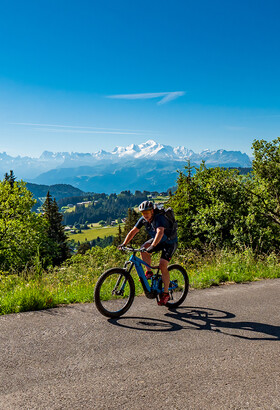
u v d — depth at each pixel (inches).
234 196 770.2
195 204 861.2
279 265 416.8
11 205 1222.3
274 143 736.3
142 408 112.7
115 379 131.6
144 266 241.4
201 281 317.4
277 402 119.4
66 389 123.1
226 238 751.1
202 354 158.1
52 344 163.5
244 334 186.9
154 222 218.4
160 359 151.1
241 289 299.9
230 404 117.0
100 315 210.2
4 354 150.7
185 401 118.0
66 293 258.5
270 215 709.9
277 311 232.1
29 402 114.0
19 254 1064.2
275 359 155.4
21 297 222.5
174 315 217.9
